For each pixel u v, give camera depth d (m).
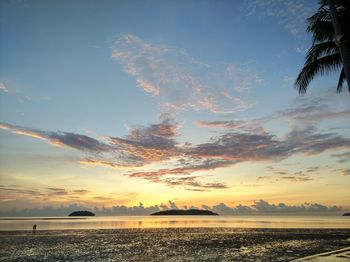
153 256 22.92
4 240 39.34
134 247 29.53
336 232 47.16
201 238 39.16
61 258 22.75
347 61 6.14
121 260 21.30
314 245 27.03
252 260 19.11
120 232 55.91
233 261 19.06
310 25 14.23
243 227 71.69
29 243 34.91
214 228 68.31
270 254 21.73
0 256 24.17
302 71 14.75
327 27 13.42
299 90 14.94
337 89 15.33
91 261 21.17
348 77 6.03
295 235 41.19
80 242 35.72
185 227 76.06
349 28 12.71
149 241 36.00
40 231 62.19
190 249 26.92
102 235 47.78
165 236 44.12
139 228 72.94
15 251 27.41
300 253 21.64
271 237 38.44
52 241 37.41
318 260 13.39
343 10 13.36
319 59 14.23
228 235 43.91
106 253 25.27
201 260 20.28
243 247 27.50
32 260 22.00
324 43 14.09
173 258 21.66
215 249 26.48
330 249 23.59
